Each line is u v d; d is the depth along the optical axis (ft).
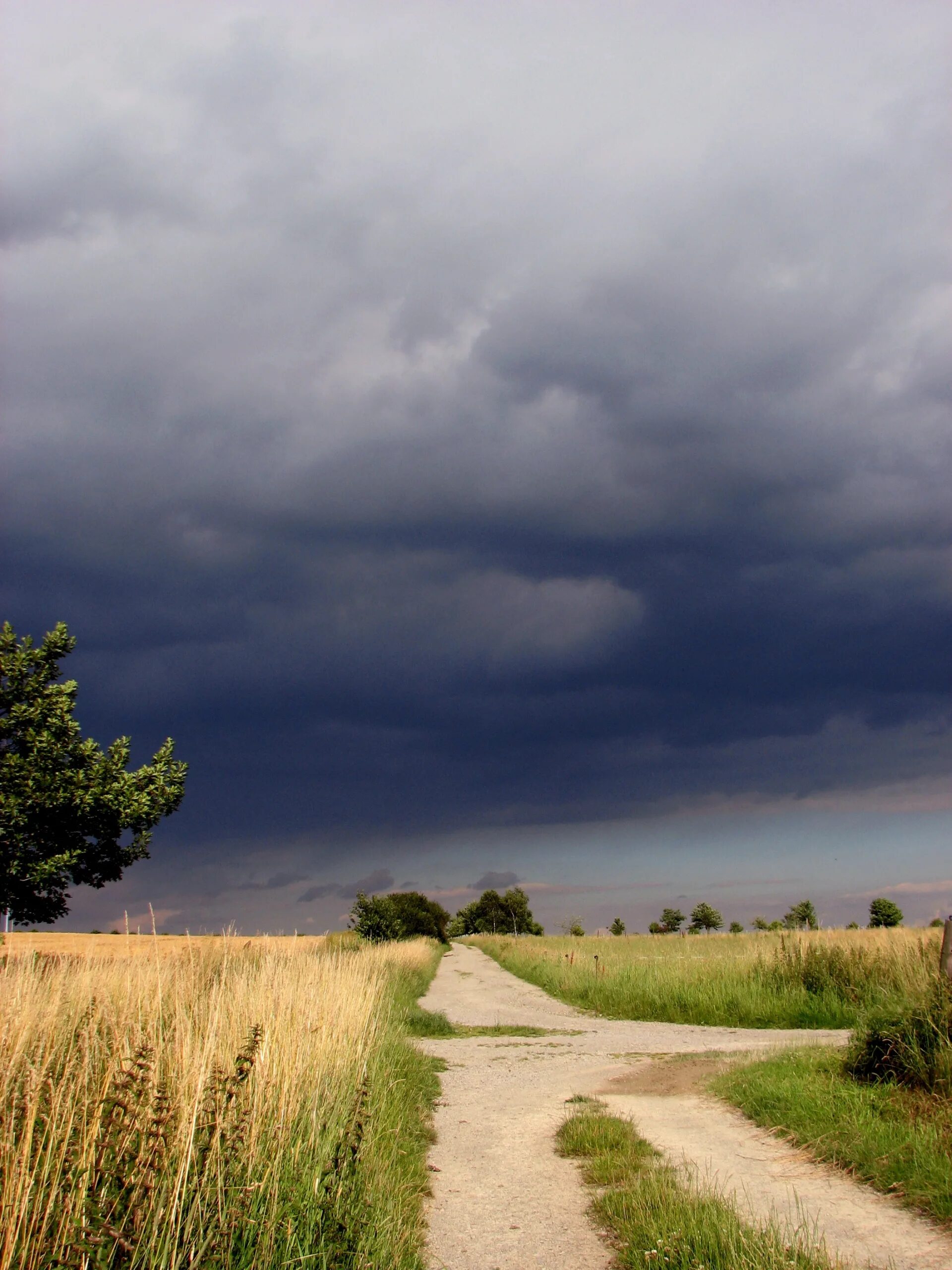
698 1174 19.88
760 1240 14.60
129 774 73.20
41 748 68.39
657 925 237.45
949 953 28.07
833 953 56.75
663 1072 34.50
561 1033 51.47
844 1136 21.36
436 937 205.98
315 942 38.60
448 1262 15.99
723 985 58.18
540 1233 17.22
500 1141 25.16
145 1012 17.44
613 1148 22.53
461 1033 52.49
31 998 16.61
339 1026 25.25
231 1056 17.15
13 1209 9.90
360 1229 14.57
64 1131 11.72
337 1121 18.28
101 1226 10.17
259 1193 13.64
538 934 352.49
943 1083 23.44
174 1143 12.48
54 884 67.21
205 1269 11.58
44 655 71.77
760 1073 29.35
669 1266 14.33
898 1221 16.39
